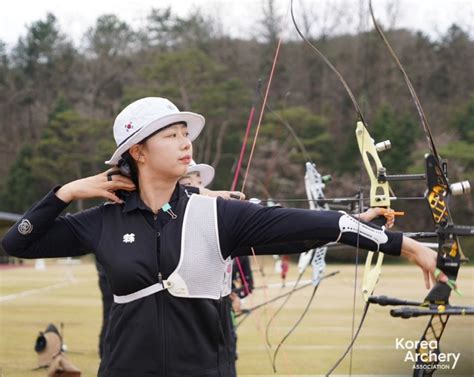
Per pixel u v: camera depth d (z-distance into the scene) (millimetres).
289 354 11711
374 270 5000
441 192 4121
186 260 4230
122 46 76625
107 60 75250
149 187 4367
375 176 5207
